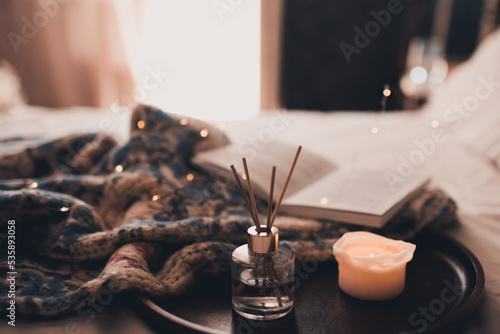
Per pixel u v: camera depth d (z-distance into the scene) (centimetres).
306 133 147
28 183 85
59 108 290
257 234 61
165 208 81
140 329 63
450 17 260
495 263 75
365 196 81
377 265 65
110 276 63
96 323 64
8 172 97
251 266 61
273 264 61
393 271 65
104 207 85
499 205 93
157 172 85
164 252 74
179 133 94
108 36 282
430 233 80
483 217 89
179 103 292
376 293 65
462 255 73
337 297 67
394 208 78
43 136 131
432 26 268
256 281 61
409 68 276
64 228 73
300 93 287
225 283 70
